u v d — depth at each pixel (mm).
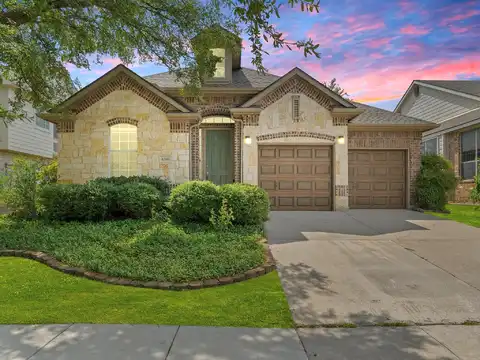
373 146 13883
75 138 12781
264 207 9453
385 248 7402
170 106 12727
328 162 13156
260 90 13570
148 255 6527
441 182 13438
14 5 8641
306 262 6480
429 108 21812
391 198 14070
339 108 12773
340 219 10977
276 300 4723
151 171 12734
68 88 11531
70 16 9086
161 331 3801
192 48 9852
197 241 7520
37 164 11281
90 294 4910
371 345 3529
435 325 4016
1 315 4191
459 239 8219
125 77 12695
